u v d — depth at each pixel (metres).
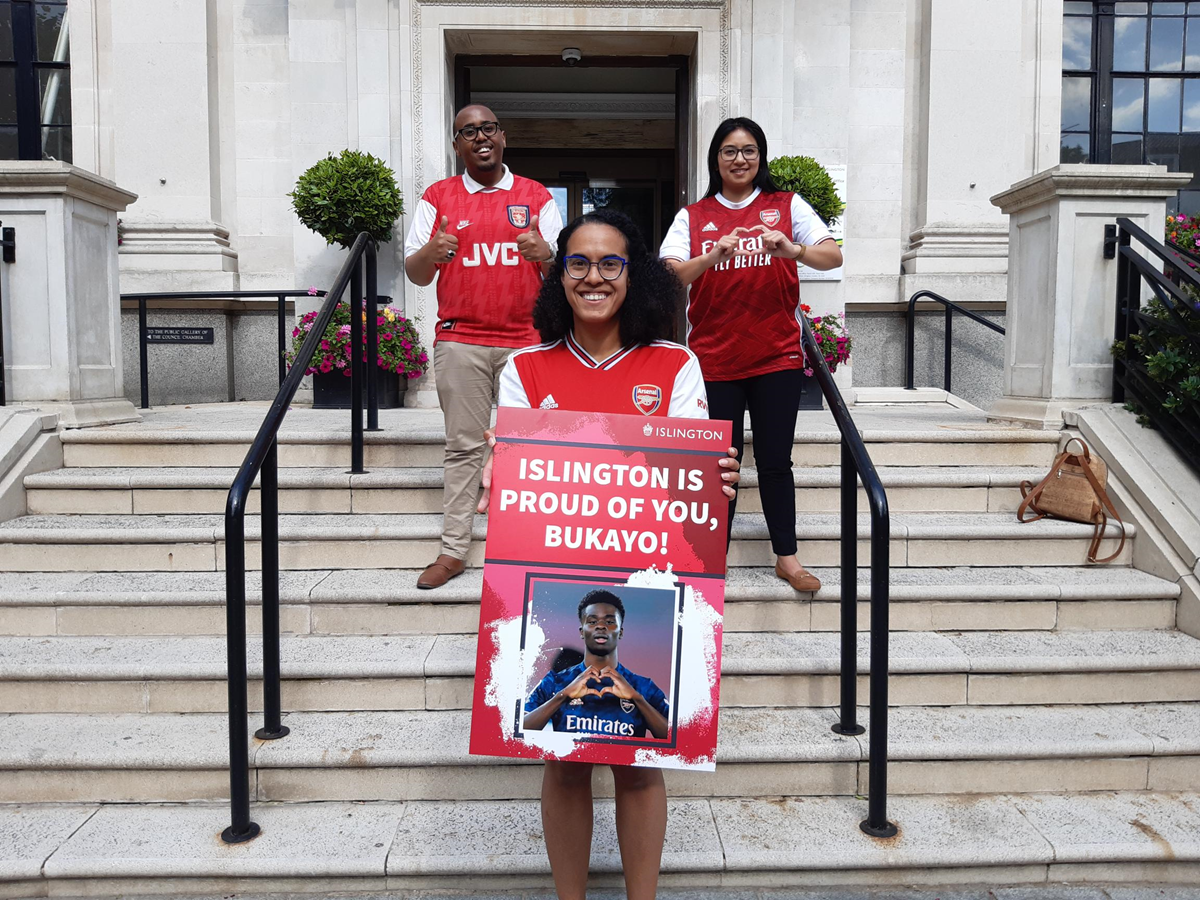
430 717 2.90
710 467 1.91
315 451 4.13
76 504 3.82
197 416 5.53
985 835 2.49
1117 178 4.06
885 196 7.90
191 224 7.53
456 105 7.47
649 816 1.95
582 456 1.91
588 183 11.70
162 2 7.54
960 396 7.70
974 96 7.79
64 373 4.17
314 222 6.40
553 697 1.87
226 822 2.56
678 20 6.92
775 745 2.70
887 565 2.44
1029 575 3.49
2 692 2.90
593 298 1.94
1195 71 8.45
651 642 1.87
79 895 2.37
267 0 7.71
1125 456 3.74
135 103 7.58
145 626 3.21
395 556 3.56
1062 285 4.19
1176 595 3.28
